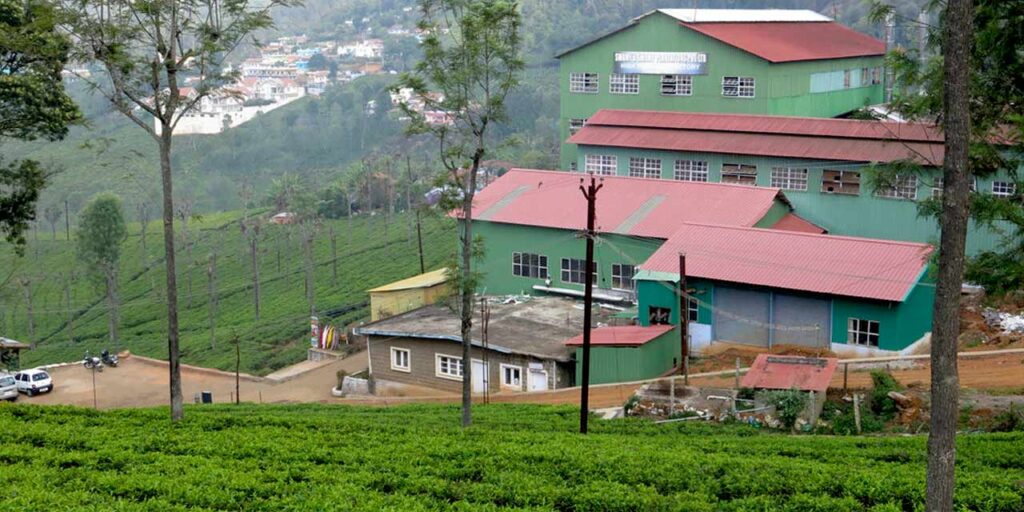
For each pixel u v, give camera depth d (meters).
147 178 145.25
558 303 55.62
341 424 33.88
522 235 59.12
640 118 69.19
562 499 23.67
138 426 33.19
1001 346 43.12
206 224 127.69
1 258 113.81
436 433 32.12
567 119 78.56
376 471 26.38
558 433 32.91
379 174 127.88
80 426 32.47
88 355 69.88
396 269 89.81
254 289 90.88
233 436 30.83
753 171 61.75
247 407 45.09
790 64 70.75
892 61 30.53
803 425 35.62
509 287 60.22
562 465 26.36
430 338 50.56
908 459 28.31
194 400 56.38
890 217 55.88
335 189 125.12
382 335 52.62
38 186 45.31
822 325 45.56
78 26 31.05
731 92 71.12
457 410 42.00
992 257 30.83
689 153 64.38
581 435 32.12
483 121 34.75
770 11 85.38
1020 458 27.27
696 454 27.73
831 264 46.31
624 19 179.50
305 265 98.94
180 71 32.50
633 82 75.00
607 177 62.09
